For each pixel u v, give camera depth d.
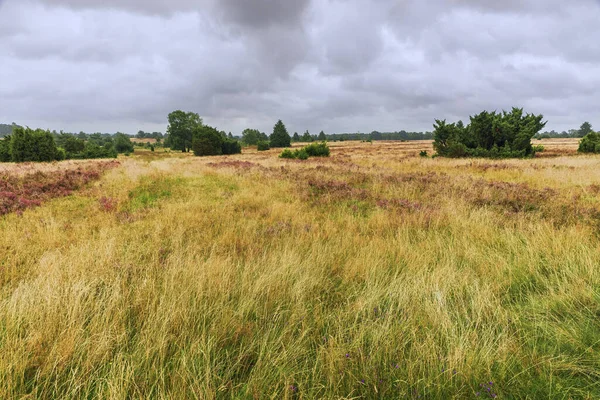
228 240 4.81
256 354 2.19
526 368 1.95
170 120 90.31
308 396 1.80
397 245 4.45
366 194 9.08
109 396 1.72
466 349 2.05
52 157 32.19
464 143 25.03
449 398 1.81
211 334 2.31
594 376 1.92
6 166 17.47
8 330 2.21
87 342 2.11
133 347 2.18
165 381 1.91
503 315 2.57
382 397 1.82
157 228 5.38
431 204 7.27
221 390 1.85
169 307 2.50
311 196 9.18
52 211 7.14
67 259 3.86
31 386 1.85
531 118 22.70
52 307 2.45
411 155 32.78
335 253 4.16
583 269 3.30
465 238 4.66
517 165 15.62
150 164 23.91
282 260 3.66
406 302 2.80
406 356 2.15
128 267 3.58
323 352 2.11
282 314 2.63
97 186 10.69
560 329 2.33
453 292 3.08
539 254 3.91
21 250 4.33
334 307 2.89
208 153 54.84
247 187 10.91
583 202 6.91
